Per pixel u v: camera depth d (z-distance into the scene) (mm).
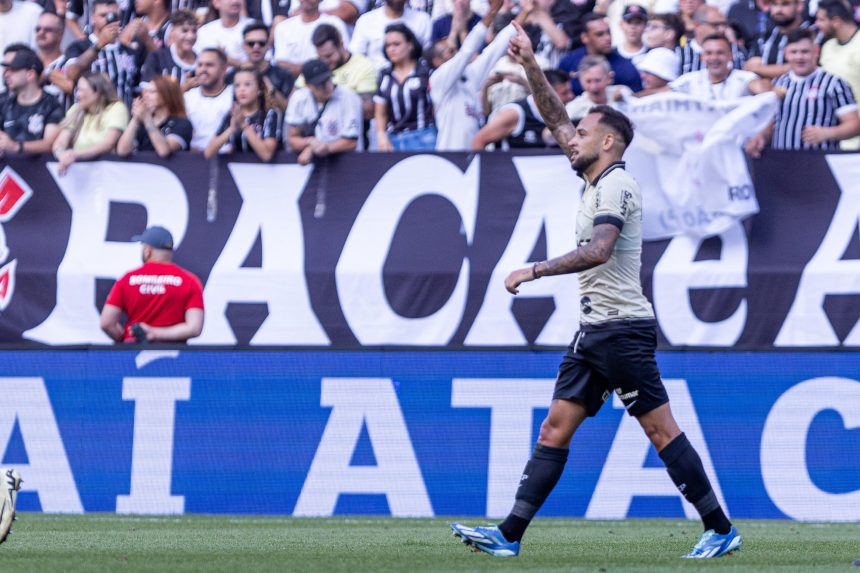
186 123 31984
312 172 30656
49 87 35125
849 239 28891
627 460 27578
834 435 27297
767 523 26625
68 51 35906
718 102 29391
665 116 29469
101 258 31031
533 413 27891
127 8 37781
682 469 16484
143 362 28766
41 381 29031
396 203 30297
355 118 30828
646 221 29484
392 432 28125
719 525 16734
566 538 21781
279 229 30562
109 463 28734
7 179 31625
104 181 31453
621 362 16047
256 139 30797
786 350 27547
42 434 28953
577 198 29781
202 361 28656
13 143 31672
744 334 28859
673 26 33250
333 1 37250
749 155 29344
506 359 27984
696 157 29266
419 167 30344
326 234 30359
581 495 27641
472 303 29500
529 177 30000
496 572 14234
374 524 25828
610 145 16172
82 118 32062
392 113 32094
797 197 29250
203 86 33031
